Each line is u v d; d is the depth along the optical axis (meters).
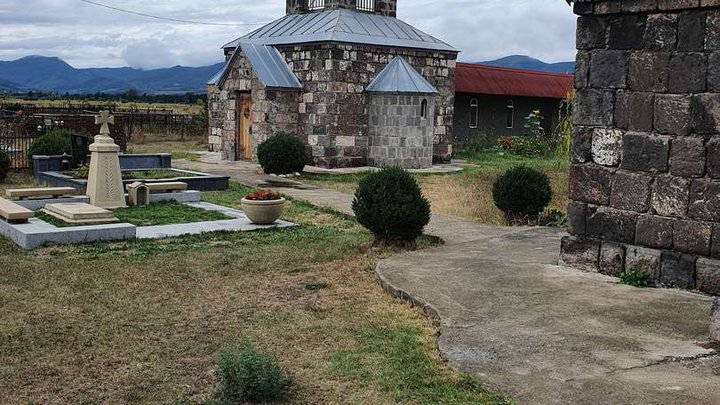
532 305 7.85
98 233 12.14
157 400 5.79
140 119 42.12
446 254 10.71
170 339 7.26
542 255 10.57
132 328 7.59
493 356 6.32
